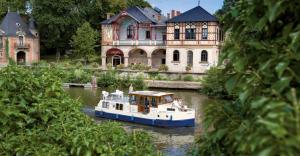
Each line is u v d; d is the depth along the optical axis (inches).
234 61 130.5
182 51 2181.3
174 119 954.7
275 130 91.3
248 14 128.2
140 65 2175.2
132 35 2423.7
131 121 1035.9
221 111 141.5
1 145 217.2
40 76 256.8
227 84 130.3
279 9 114.7
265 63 115.7
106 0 3061.0
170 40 2203.5
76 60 2519.7
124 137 229.6
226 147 142.9
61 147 221.8
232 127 132.0
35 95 240.5
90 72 1974.7
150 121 990.4
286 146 90.9
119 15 2399.1
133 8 2477.9
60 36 2901.1
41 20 2785.4
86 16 3029.0
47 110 233.6
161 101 1012.5
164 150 721.0
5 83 228.2
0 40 2664.9
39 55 2886.3
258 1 124.9
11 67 241.9
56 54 2938.0
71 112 247.1
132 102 1047.6
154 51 2365.9
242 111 136.8
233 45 138.2
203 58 2140.7
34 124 237.0
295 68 114.0
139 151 225.9
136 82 1780.3
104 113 1098.1
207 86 1537.9
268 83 118.1
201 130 909.8
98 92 1614.2
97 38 2669.8
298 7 118.6
